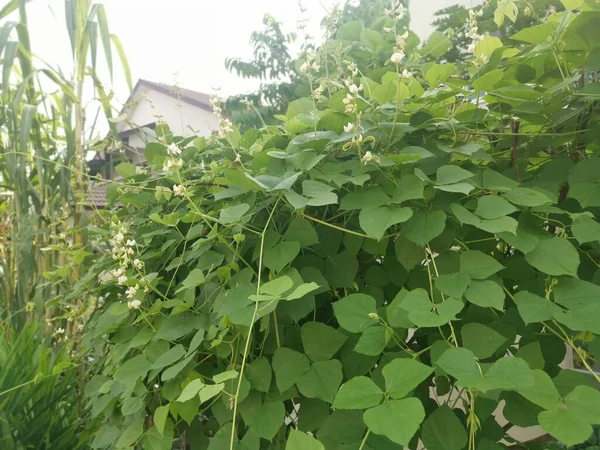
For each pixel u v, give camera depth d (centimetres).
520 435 229
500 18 108
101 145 199
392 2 118
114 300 147
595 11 90
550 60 105
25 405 158
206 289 104
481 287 73
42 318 220
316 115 102
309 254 100
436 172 94
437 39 134
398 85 88
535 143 107
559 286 74
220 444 83
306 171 91
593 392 55
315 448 56
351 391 58
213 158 144
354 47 147
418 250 87
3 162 254
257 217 99
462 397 103
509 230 72
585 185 85
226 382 86
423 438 73
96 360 154
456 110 105
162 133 144
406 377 58
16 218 231
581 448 137
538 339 86
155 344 103
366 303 77
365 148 100
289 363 81
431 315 67
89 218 232
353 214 98
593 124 102
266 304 80
